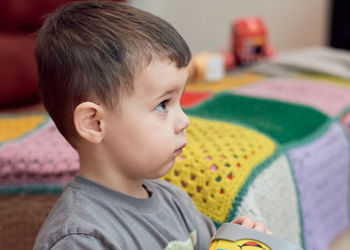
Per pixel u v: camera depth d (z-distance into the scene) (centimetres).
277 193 87
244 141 92
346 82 164
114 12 56
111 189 56
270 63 181
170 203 64
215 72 160
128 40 53
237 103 131
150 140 54
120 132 54
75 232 50
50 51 54
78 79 52
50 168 88
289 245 57
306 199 98
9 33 166
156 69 53
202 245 67
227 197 77
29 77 149
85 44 53
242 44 187
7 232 91
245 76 174
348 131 125
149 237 56
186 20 277
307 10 241
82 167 58
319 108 126
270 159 90
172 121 56
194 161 82
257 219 76
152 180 67
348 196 124
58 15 58
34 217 90
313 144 107
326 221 110
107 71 52
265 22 253
